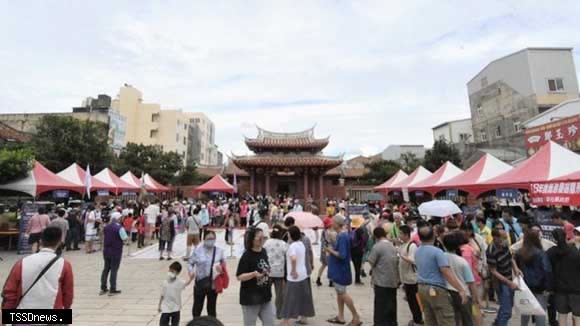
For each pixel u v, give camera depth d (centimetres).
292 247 628
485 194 1436
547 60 3105
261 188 4131
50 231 413
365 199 4109
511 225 893
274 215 2178
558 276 560
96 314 731
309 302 618
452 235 556
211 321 184
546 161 1073
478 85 3747
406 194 1981
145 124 6356
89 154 2862
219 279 601
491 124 3525
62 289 401
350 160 6631
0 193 1698
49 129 2812
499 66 3406
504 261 605
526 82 3109
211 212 2541
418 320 671
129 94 6372
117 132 4953
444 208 988
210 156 8356
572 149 2031
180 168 4459
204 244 611
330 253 679
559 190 950
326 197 4159
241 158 3931
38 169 1684
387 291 612
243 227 2538
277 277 686
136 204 2047
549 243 774
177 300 572
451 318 480
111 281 880
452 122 4659
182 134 6656
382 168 4425
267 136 4338
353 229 1046
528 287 588
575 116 2022
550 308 656
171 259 1391
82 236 1836
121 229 909
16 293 379
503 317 601
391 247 635
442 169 1838
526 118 3084
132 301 824
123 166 3734
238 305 812
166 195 4088
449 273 487
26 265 386
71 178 1909
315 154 4275
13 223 1616
